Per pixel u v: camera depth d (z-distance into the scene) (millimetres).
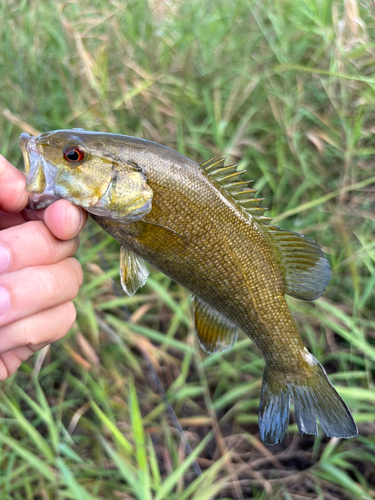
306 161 440
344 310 401
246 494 362
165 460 364
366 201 412
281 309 230
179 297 423
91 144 195
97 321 369
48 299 204
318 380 239
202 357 417
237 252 212
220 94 470
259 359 394
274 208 424
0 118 413
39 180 196
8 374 229
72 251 218
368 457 348
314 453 371
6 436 323
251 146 436
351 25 376
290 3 475
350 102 414
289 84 429
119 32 459
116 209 198
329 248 412
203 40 471
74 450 360
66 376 382
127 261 215
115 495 327
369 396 314
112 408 367
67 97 442
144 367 412
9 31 434
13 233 200
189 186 200
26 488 317
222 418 396
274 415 245
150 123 453
